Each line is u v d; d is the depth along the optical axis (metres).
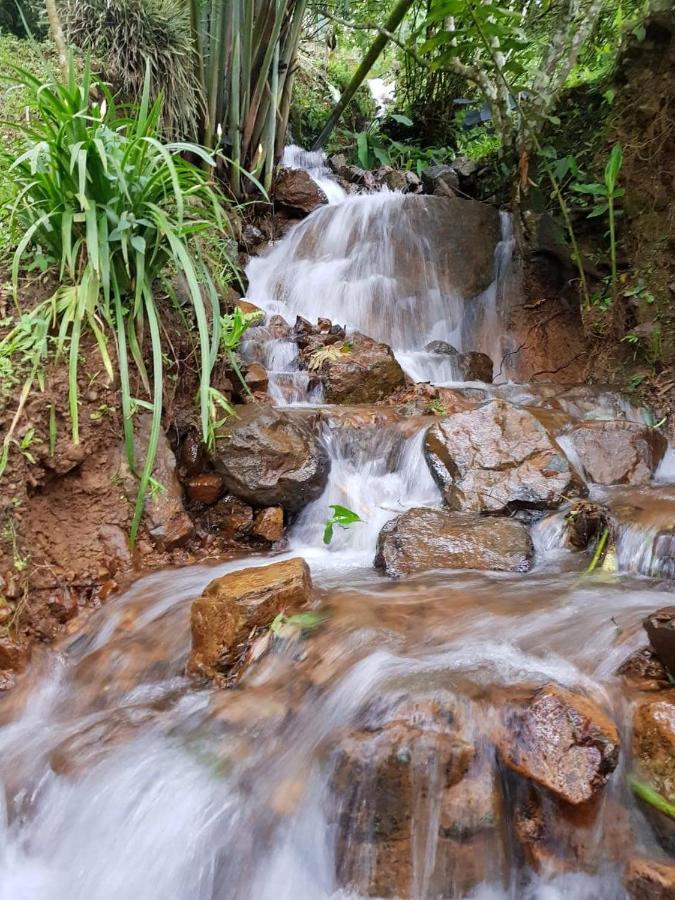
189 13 5.46
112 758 2.18
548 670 2.10
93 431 3.13
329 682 2.21
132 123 3.28
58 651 2.84
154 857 1.99
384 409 4.07
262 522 3.46
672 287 4.89
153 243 3.26
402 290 6.01
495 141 8.08
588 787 1.72
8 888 2.04
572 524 3.23
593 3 5.43
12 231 3.11
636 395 4.67
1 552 2.82
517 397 4.55
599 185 5.16
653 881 1.67
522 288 6.26
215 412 3.40
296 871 1.88
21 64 5.06
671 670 2.02
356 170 7.73
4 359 2.87
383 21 7.72
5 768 2.30
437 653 2.25
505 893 1.79
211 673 2.44
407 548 3.10
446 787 1.80
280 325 5.00
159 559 3.27
